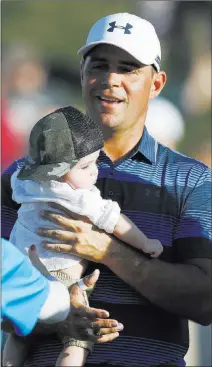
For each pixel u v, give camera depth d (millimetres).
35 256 11578
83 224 11844
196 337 16484
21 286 10789
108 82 12195
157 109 24359
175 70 32156
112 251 11852
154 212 12141
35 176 11664
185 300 11961
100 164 12359
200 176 12312
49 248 11805
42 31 36562
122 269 11836
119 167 12344
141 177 12273
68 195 11734
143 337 11891
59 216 11805
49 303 11023
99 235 11867
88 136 11758
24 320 10875
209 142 27891
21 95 28219
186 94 30969
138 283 11844
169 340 12000
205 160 26016
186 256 12102
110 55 12234
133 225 11875
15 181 12109
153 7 33406
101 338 11359
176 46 32531
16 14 36812
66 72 35781
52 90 33438
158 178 12281
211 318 12125
